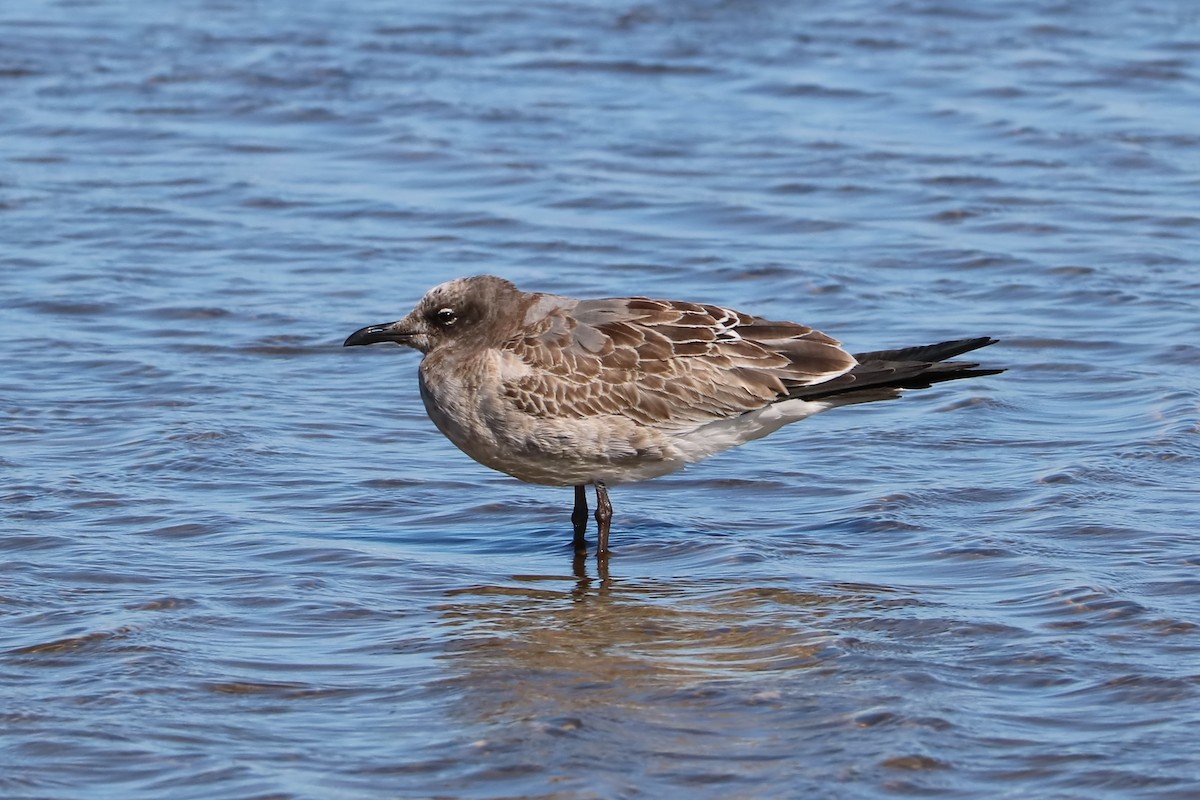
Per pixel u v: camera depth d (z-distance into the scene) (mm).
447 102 28656
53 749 10227
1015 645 11703
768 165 25609
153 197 24328
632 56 31219
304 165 25859
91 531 13875
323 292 20734
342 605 12625
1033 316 19703
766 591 12953
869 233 22828
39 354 18438
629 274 21375
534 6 34375
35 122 27594
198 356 18578
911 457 15797
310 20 33531
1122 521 13961
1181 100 28406
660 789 9781
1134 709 10695
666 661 11656
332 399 17438
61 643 11727
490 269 21594
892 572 13273
